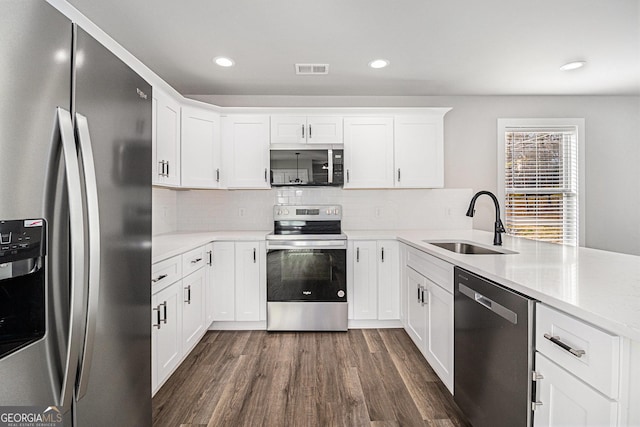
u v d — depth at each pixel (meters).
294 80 3.13
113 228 1.15
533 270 1.46
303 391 2.07
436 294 2.11
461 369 1.72
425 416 1.83
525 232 3.68
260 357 2.53
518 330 1.22
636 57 2.69
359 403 1.94
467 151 3.66
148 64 2.77
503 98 3.65
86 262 0.96
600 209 3.69
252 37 2.33
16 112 0.77
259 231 3.50
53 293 0.87
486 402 1.46
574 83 3.28
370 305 3.08
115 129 1.16
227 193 3.58
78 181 0.90
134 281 1.30
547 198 3.69
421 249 2.38
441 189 3.63
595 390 0.91
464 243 2.72
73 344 0.90
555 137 3.70
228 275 3.05
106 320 1.12
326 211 3.54
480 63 2.79
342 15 2.06
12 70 0.76
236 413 1.85
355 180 3.29
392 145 3.30
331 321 3.02
